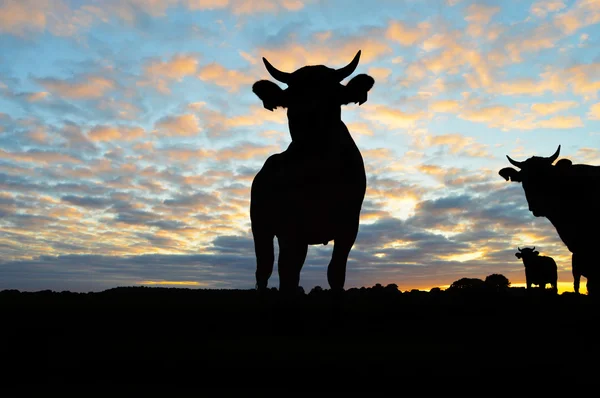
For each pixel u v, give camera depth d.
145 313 5.15
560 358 3.65
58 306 5.38
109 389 3.22
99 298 6.15
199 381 3.37
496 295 6.14
